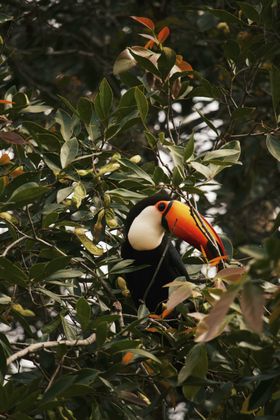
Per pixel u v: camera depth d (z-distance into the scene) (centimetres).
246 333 786
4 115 1071
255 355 811
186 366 787
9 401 802
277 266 668
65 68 1777
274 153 1048
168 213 1127
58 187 1063
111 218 1012
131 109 1030
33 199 920
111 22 1825
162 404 941
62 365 866
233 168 1631
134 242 1129
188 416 922
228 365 876
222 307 665
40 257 1034
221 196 1666
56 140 1034
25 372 933
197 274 1159
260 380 817
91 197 1054
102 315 952
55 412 867
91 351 877
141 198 1007
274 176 1720
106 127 1038
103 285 997
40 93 1675
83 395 882
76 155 996
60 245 1041
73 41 1841
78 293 1039
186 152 1005
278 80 1052
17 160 1077
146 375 894
